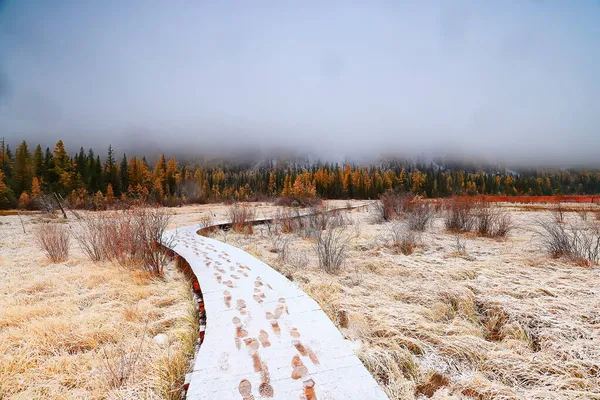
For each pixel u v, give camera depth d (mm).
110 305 4434
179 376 2707
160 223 7363
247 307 3775
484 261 6184
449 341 3184
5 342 3312
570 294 4234
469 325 3615
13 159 51812
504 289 4473
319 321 3373
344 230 11125
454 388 2561
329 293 4609
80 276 5941
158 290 5094
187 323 3752
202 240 9445
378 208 14844
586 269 5332
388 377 2695
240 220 13492
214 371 2471
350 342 3211
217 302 3951
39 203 20641
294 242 9352
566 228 10156
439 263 6199
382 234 9906
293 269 6199
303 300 4004
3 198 33875
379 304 4203
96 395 2475
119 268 6324
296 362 2592
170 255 7680
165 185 53125
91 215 10023
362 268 6090
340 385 2299
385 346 3180
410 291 4715
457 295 4395
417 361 2967
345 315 3883
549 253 6402
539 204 25734
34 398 2465
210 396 2180
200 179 67500
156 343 3338
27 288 5262
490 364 2861
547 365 2760
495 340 3453
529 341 3273
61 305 4426
